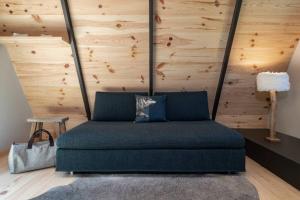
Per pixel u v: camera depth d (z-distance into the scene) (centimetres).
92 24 277
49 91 339
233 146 235
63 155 237
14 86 323
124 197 195
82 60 309
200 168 236
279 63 315
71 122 373
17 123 331
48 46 291
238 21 274
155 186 214
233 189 208
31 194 200
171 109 316
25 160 249
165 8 265
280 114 341
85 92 335
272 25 278
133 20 275
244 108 355
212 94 344
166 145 234
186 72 321
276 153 239
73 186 215
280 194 200
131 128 257
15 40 273
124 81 332
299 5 262
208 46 295
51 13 268
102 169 238
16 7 263
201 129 251
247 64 311
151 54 295
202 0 259
